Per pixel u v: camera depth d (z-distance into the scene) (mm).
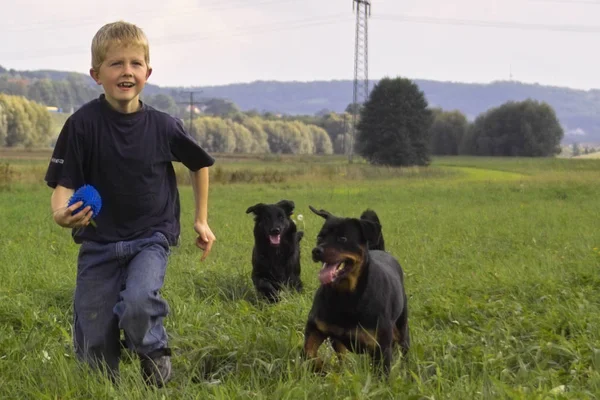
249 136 163750
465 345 6672
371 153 89188
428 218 21344
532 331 7398
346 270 5926
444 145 137750
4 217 19812
